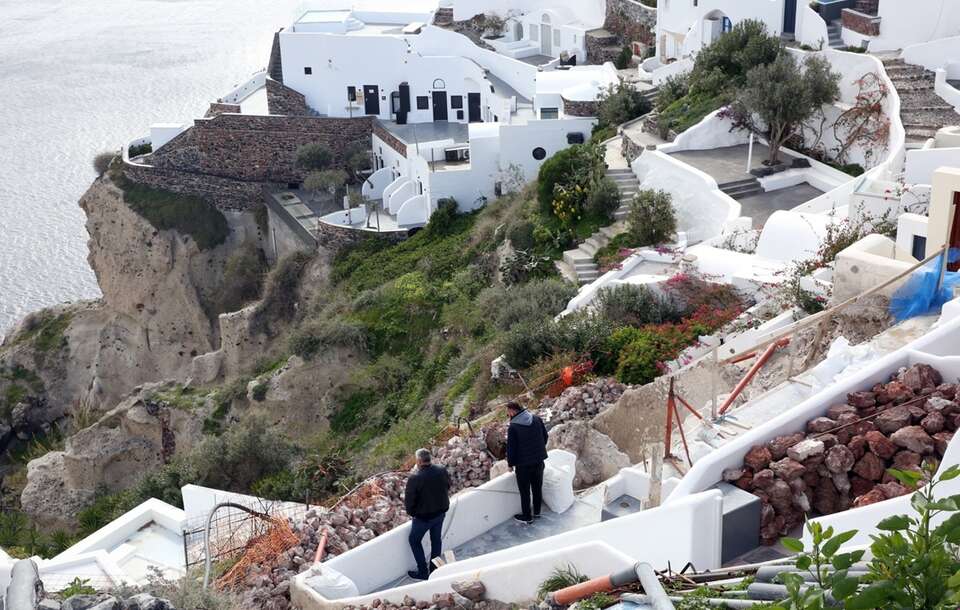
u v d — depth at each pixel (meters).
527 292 36.34
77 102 107.69
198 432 44.69
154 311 58.56
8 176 88.56
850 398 13.98
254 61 120.94
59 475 46.34
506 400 27.34
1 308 67.94
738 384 17.27
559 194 41.03
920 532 7.55
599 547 11.69
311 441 39.03
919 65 40.94
